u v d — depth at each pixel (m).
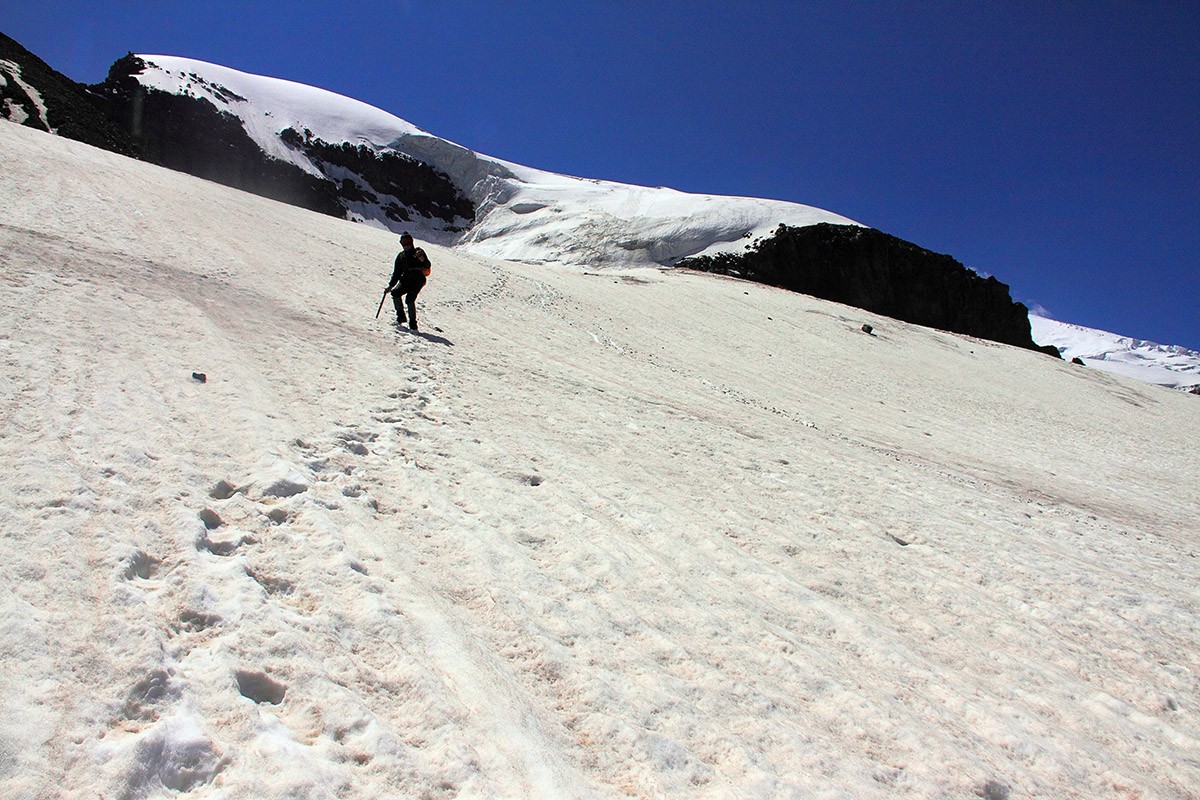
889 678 4.36
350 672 3.14
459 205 174.25
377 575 4.04
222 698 2.76
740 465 9.32
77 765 2.31
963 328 130.38
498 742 2.90
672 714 3.43
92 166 17.80
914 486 10.77
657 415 11.43
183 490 4.36
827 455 11.81
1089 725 4.34
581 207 160.38
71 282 8.20
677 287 44.69
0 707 2.42
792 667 4.20
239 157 144.12
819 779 3.16
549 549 5.13
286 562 3.91
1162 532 13.48
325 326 10.46
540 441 7.93
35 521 3.56
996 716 4.16
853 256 126.94
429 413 7.71
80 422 4.86
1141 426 32.88
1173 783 3.91
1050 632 5.75
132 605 3.16
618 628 4.19
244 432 5.57
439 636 3.57
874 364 33.16
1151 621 6.41
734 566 5.66
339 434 6.15
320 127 174.62
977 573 6.88
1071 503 14.34
